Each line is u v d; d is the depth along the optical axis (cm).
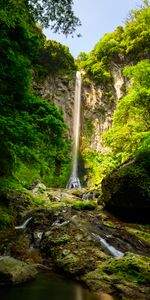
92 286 648
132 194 1303
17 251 888
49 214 1221
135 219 1341
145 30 3794
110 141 2372
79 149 3769
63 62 3806
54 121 1062
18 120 979
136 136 1928
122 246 938
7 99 1055
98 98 4006
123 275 671
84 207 1463
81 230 983
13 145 999
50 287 645
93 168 3447
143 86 2055
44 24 909
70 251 842
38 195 1892
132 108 2114
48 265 816
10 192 1507
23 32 1112
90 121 3919
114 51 4038
